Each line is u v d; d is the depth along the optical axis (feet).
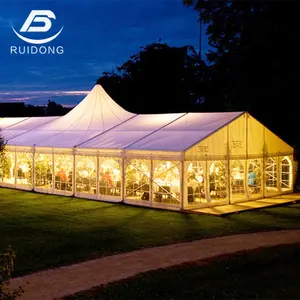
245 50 91.91
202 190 66.13
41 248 43.09
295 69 88.74
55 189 80.18
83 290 31.19
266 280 34.55
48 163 81.66
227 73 101.65
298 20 85.25
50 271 35.70
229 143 70.08
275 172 78.89
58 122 95.40
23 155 86.48
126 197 70.08
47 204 69.72
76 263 38.14
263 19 89.04
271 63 91.61
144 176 67.92
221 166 69.00
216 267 37.11
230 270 36.60
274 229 52.03
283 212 63.41
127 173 70.18
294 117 94.27
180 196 63.67
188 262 38.14
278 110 96.37
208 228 52.34
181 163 63.72
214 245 44.11
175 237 47.75
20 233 49.60
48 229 51.70
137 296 30.76
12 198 75.77
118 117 89.25
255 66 92.89
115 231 50.67
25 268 36.58
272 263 38.60
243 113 72.43
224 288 32.76
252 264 38.22
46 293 30.48
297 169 87.20
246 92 97.76
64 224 54.60
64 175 79.00
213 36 103.19
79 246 43.86
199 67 151.02
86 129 86.79
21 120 108.68
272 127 99.50
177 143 66.95
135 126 82.02
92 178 74.74
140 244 44.73
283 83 90.58
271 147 77.46
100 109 91.97
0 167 88.53
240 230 51.39
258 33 88.79
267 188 77.46
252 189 73.97
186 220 57.26
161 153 65.87
